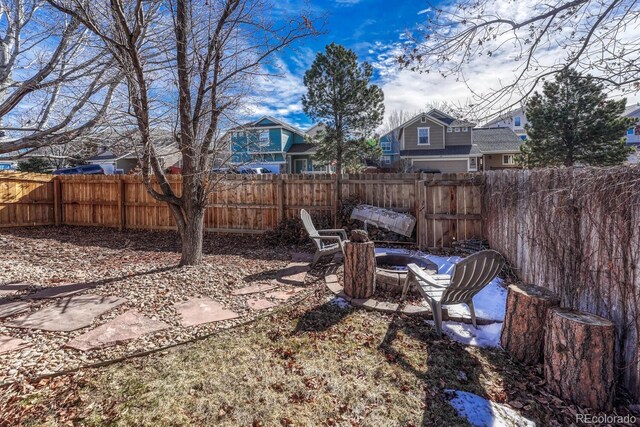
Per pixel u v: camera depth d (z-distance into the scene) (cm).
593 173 252
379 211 660
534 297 251
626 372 220
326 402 207
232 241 739
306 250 647
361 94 1470
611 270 235
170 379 226
